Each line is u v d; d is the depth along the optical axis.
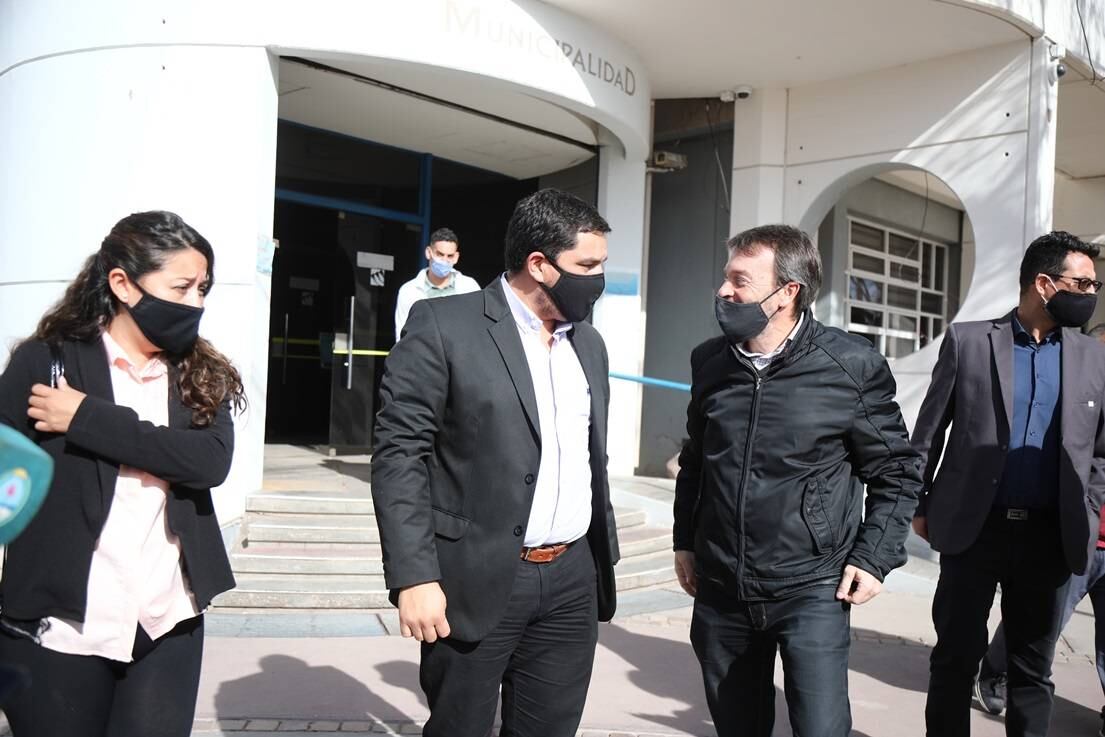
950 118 7.95
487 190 10.04
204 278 2.16
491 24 6.80
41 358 2.05
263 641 4.78
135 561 2.07
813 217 8.97
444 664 2.37
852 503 2.63
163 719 2.11
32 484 0.96
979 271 7.73
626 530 7.05
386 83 7.38
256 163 6.31
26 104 6.75
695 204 9.67
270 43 6.30
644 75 8.34
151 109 6.34
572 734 2.54
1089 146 10.79
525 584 2.37
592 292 2.38
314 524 6.18
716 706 2.70
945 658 3.24
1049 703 3.28
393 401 2.33
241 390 2.30
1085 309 3.23
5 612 1.99
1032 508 3.25
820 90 8.77
